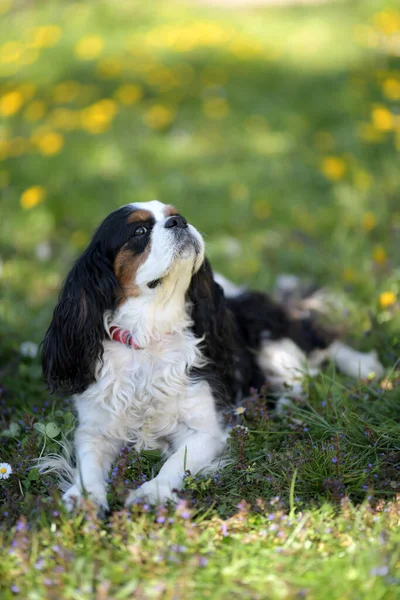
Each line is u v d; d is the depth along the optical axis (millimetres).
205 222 6656
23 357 4617
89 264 3861
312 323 4930
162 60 10922
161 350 3857
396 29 10406
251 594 2469
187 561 2611
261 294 5012
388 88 7641
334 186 7113
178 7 14625
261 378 4551
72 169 7508
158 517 2832
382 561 2512
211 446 3670
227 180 7328
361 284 5414
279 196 7059
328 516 2908
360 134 7863
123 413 3789
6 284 5562
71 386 3887
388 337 4684
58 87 9547
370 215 6316
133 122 8641
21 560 2617
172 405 3820
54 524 2807
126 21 13555
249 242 6383
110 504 3139
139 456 3557
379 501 2930
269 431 3654
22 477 3387
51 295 5660
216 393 3969
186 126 8664
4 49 11742
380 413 3807
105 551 2686
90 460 3500
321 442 3479
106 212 6781
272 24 13164
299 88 9852
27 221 6688
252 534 2811
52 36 12023
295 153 7918
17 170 7484
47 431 3576
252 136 8320
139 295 3801
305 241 6430
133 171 7531
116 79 10117
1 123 8039
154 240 3715
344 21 12898
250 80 10250
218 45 11523
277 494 3148
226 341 4219
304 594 2416
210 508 2965
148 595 2424
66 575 2525
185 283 3855
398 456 3326
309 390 4113
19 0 14898
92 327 3824
